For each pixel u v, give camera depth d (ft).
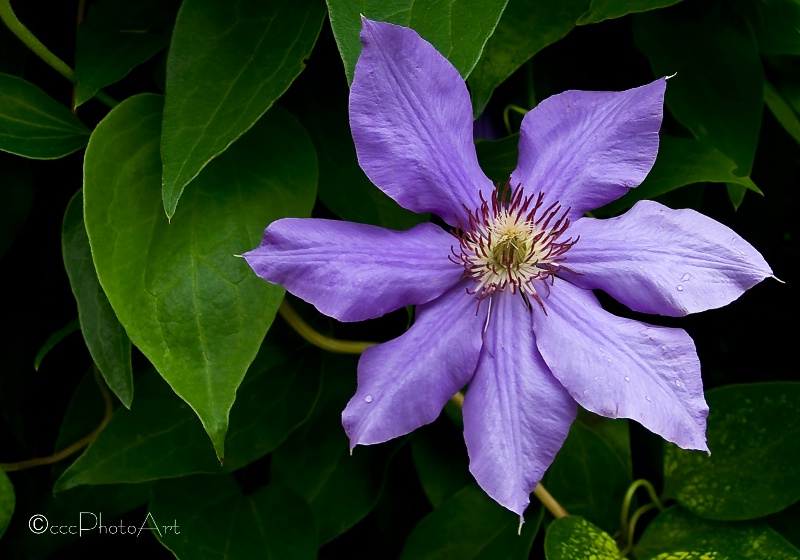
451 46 1.38
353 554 1.84
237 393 1.68
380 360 1.42
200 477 1.69
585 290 1.47
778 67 1.72
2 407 1.73
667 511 1.72
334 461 1.74
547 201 1.48
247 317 1.45
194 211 1.48
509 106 1.70
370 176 1.41
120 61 1.59
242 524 1.67
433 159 1.43
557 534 1.64
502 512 1.71
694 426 1.39
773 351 1.92
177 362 1.43
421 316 1.45
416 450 1.75
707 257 1.43
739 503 1.68
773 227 1.81
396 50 1.38
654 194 1.62
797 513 1.71
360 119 1.39
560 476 1.73
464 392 1.72
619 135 1.46
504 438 1.41
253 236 1.48
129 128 1.50
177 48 1.48
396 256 1.43
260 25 1.50
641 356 1.42
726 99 1.65
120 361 1.51
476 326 1.46
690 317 1.86
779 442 1.68
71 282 1.53
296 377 1.71
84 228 1.54
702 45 1.66
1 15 1.53
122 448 1.62
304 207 1.50
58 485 1.59
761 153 1.79
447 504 1.71
